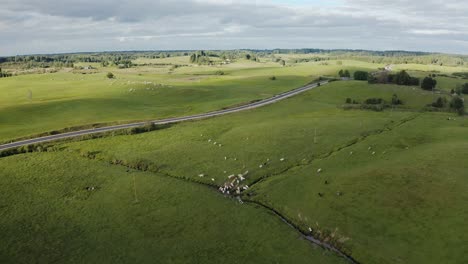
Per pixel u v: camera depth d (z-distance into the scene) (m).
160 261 53.56
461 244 52.88
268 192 74.94
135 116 140.62
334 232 59.69
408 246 54.53
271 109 153.12
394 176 74.75
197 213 67.12
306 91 195.75
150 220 65.06
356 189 71.50
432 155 84.19
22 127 122.44
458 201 63.50
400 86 194.00
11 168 88.38
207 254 55.06
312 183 76.69
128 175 85.06
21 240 58.53
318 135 108.00
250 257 54.19
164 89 195.88
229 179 81.88
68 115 140.88
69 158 95.88
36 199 72.94
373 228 59.62
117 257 54.50
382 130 112.50
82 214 67.25
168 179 82.81
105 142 107.94
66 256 54.69
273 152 96.00
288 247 56.53
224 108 155.12
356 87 191.62
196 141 107.56
